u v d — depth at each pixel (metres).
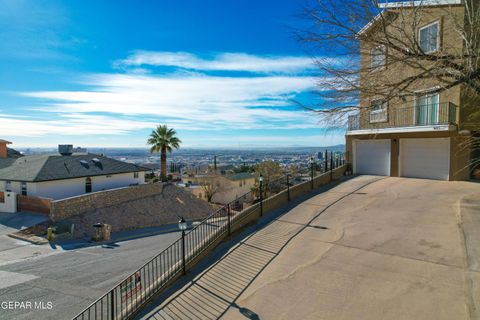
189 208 29.58
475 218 8.97
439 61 5.41
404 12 6.07
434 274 6.23
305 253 7.98
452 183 13.95
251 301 6.12
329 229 9.52
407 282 6.07
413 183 14.64
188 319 5.85
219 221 11.50
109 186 29.11
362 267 6.86
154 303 6.62
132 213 24.19
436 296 5.51
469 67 5.29
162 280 7.20
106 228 18.22
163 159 41.34
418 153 15.84
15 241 16.52
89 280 10.91
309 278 6.67
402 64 6.18
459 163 14.23
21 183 23.67
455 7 6.20
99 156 32.69
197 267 8.05
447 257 6.87
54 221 19.47
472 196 11.50
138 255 14.25
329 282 6.40
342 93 6.25
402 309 5.27
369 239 8.38
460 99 13.27
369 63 6.21
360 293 5.88
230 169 63.78
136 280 6.88
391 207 11.10
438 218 9.44
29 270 12.13
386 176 17.25
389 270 6.59
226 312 5.89
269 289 6.46
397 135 16.58
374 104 6.20
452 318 4.89
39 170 24.34
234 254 8.48
